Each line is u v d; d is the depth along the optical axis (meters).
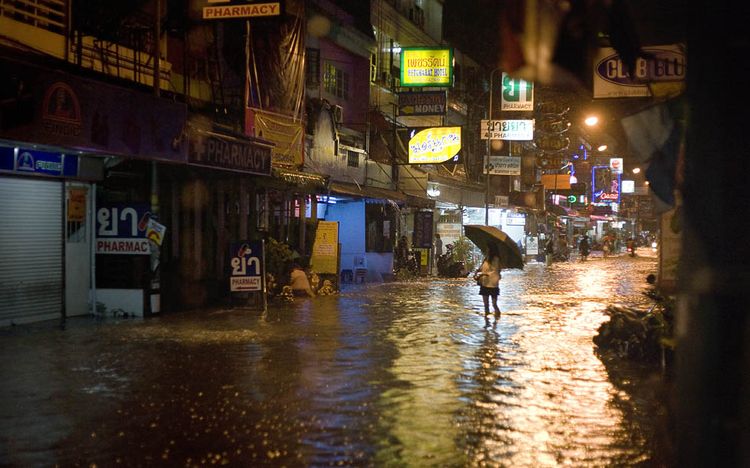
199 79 18.62
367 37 28.41
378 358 10.08
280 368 9.23
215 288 17.28
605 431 6.49
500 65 2.34
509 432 6.41
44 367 9.16
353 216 25.91
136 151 13.10
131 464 5.43
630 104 8.80
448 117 39.34
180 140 14.27
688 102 1.80
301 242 21.22
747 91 1.69
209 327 13.10
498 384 8.48
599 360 10.19
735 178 1.69
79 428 6.39
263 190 19.61
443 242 35.59
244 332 12.49
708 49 1.73
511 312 16.50
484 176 44.78
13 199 12.77
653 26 5.33
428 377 8.82
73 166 13.72
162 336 11.93
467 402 7.54
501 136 32.78
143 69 15.59
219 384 8.24
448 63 29.39
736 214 1.69
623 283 27.16
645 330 10.20
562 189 50.19
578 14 2.30
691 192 1.76
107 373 8.80
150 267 14.55
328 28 25.47
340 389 8.06
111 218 14.43
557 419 6.90
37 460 5.50
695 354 1.73
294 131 21.55
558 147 46.12
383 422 6.68
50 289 13.67
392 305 17.64
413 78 29.70
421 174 32.81
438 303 18.28
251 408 7.15
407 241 30.75
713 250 1.71
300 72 21.86
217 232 17.42
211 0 16.08
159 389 7.96
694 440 1.73
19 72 10.73
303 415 6.90
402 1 33.34
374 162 28.67
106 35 14.60
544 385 8.47
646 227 115.12
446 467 5.42
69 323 13.34
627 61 3.19
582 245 48.53
